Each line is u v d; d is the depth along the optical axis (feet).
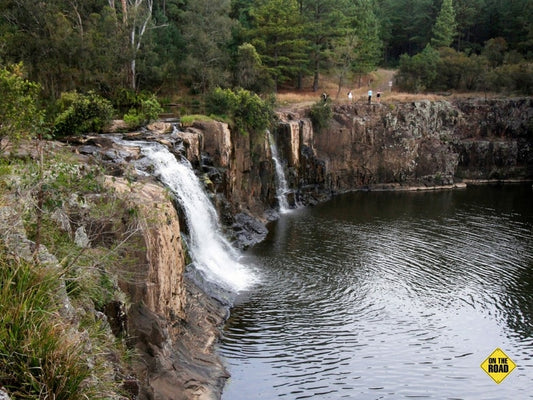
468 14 308.19
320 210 164.45
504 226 147.95
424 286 101.65
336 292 97.09
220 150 130.93
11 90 54.03
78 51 148.66
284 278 103.04
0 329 28.58
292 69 222.07
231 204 133.39
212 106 143.64
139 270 59.47
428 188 206.08
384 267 111.14
